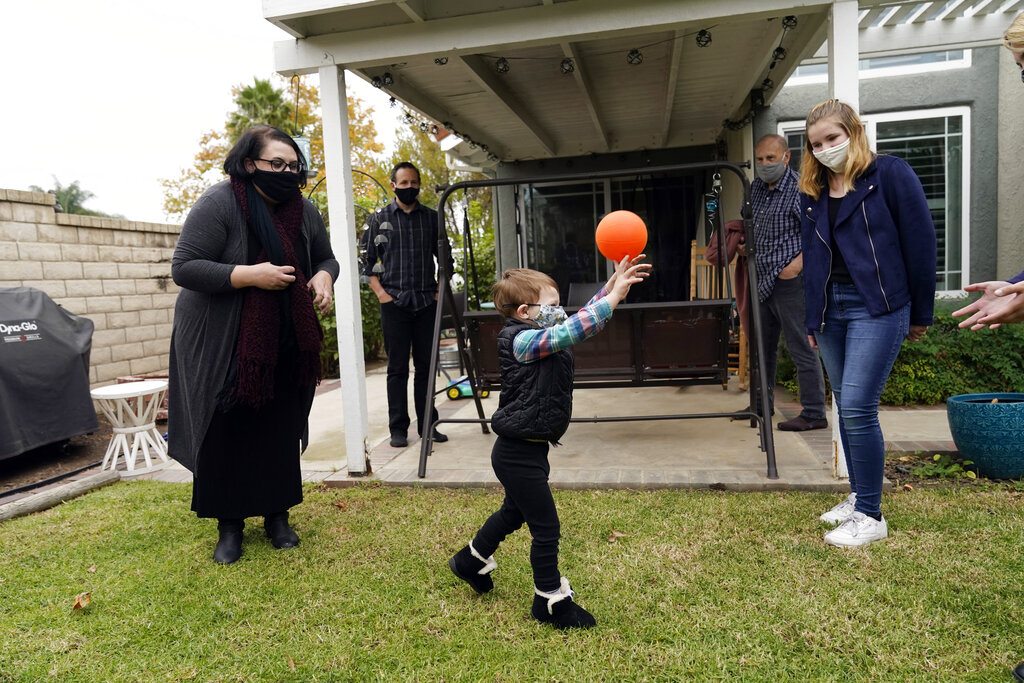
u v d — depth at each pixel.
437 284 4.41
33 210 5.48
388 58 3.49
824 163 2.45
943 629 1.85
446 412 5.41
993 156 5.88
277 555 2.65
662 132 7.49
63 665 1.88
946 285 6.13
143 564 2.61
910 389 4.85
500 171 8.21
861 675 1.67
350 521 3.01
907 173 2.36
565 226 8.18
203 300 2.48
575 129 7.24
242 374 2.41
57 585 2.44
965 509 2.77
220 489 2.57
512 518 2.10
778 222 4.03
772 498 3.04
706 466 3.51
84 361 4.63
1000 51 5.77
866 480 2.50
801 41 4.43
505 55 4.70
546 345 1.89
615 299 1.91
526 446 1.98
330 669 1.81
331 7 3.21
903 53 4.74
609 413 5.00
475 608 2.13
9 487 3.99
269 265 2.43
